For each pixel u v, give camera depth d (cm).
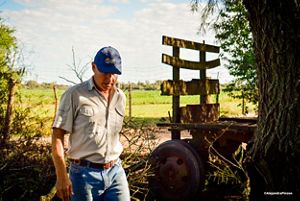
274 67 389
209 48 700
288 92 382
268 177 390
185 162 524
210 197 534
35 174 493
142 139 571
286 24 376
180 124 554
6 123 529
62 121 287
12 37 622
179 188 529
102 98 296
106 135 298
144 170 515
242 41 946
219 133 527
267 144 394
